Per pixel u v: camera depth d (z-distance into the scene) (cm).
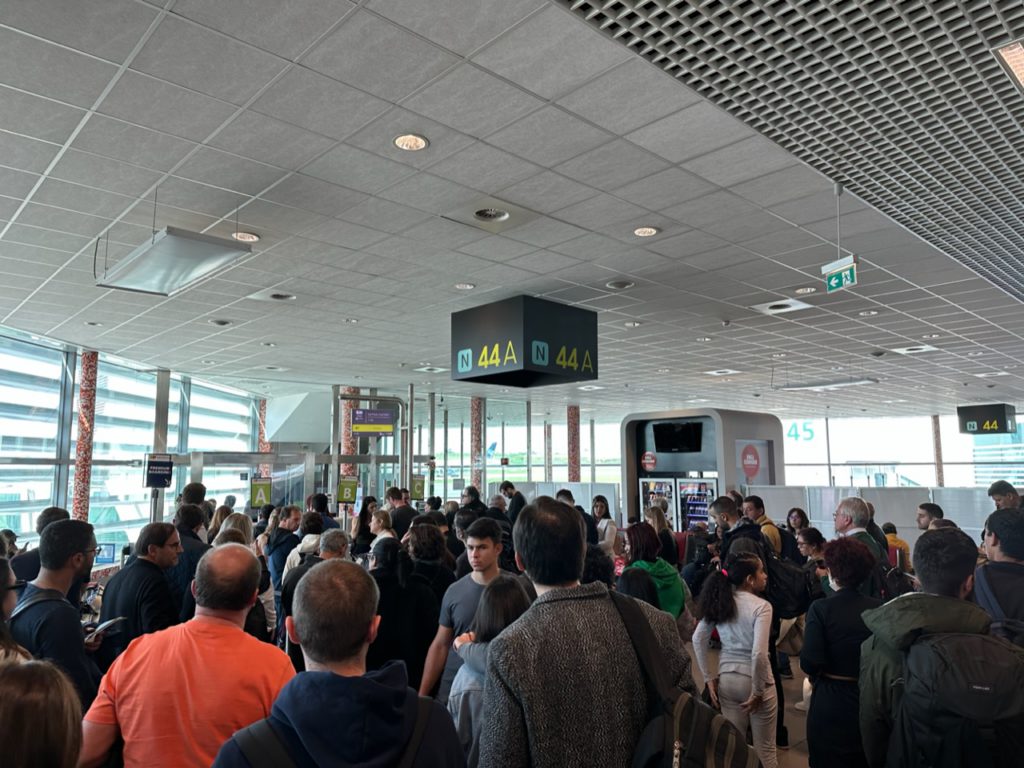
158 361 1308
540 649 151
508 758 143
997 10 294
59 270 706
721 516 669
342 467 1583
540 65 356
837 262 527
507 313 847
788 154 459
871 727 226
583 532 170
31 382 1095
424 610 326
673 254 687
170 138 435
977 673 185
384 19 319
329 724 123
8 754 100
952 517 977
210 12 313
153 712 175
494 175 495
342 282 780
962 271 748
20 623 241
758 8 294
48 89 377
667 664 159
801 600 469
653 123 419
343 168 481
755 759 142
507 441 2556
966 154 432
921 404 2277
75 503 1134
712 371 1562
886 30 308
